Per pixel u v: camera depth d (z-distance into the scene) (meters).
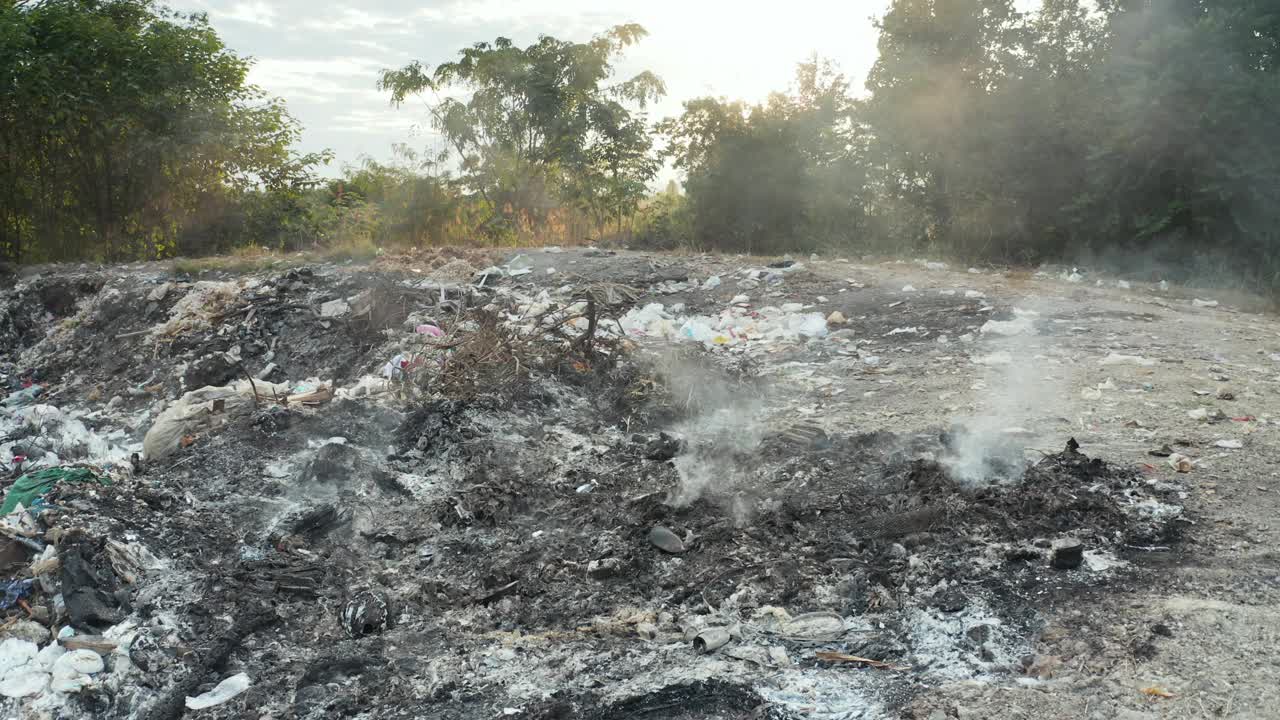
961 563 4.75
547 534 5.50
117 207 18.52
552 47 20.86
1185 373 7.78
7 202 17.89
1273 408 6.73
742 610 4.59
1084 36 16.00
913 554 4.91
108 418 10.04
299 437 6.99
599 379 8.09
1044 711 3.53
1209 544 4.75
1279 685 3.52
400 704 3.98
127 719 4.02
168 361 11.08
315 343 10.89
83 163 18.08
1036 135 15.59
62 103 16.72
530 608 4.76
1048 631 4.12
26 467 7.73
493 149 20.25
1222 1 14.02
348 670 4.27
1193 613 4.08
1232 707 3.42
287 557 5.31
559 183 20.55
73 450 8.43
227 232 18.98
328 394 7.91
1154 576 4.50
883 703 3.75
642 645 4.34
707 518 5.46
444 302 11.20
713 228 18.44
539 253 15.02
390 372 8.90
